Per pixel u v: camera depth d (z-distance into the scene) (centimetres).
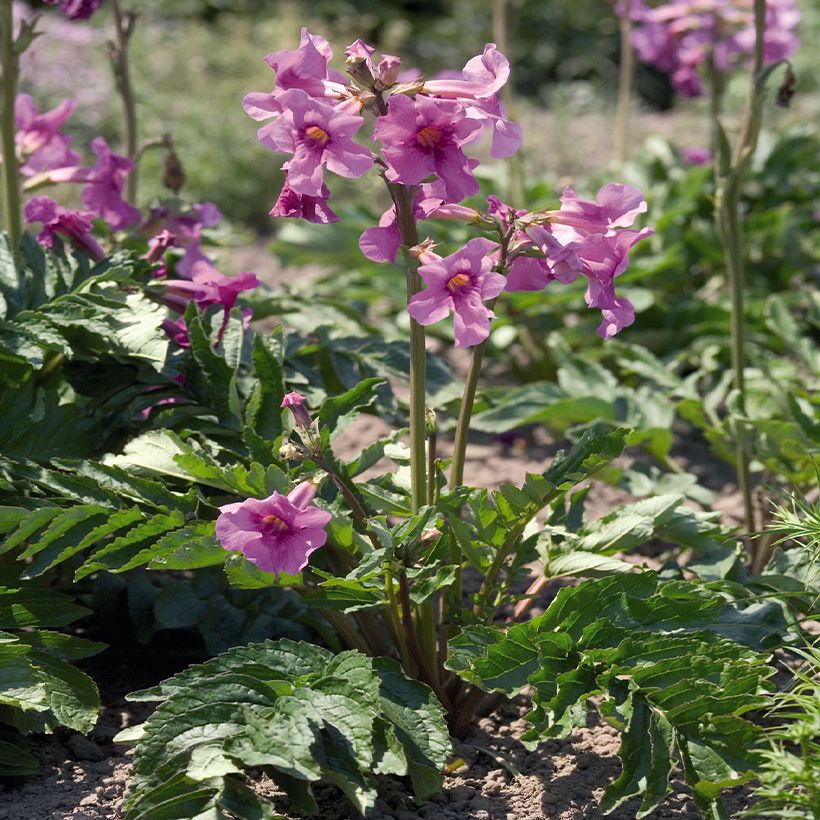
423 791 128
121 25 173
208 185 312
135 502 137
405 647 137
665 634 130
